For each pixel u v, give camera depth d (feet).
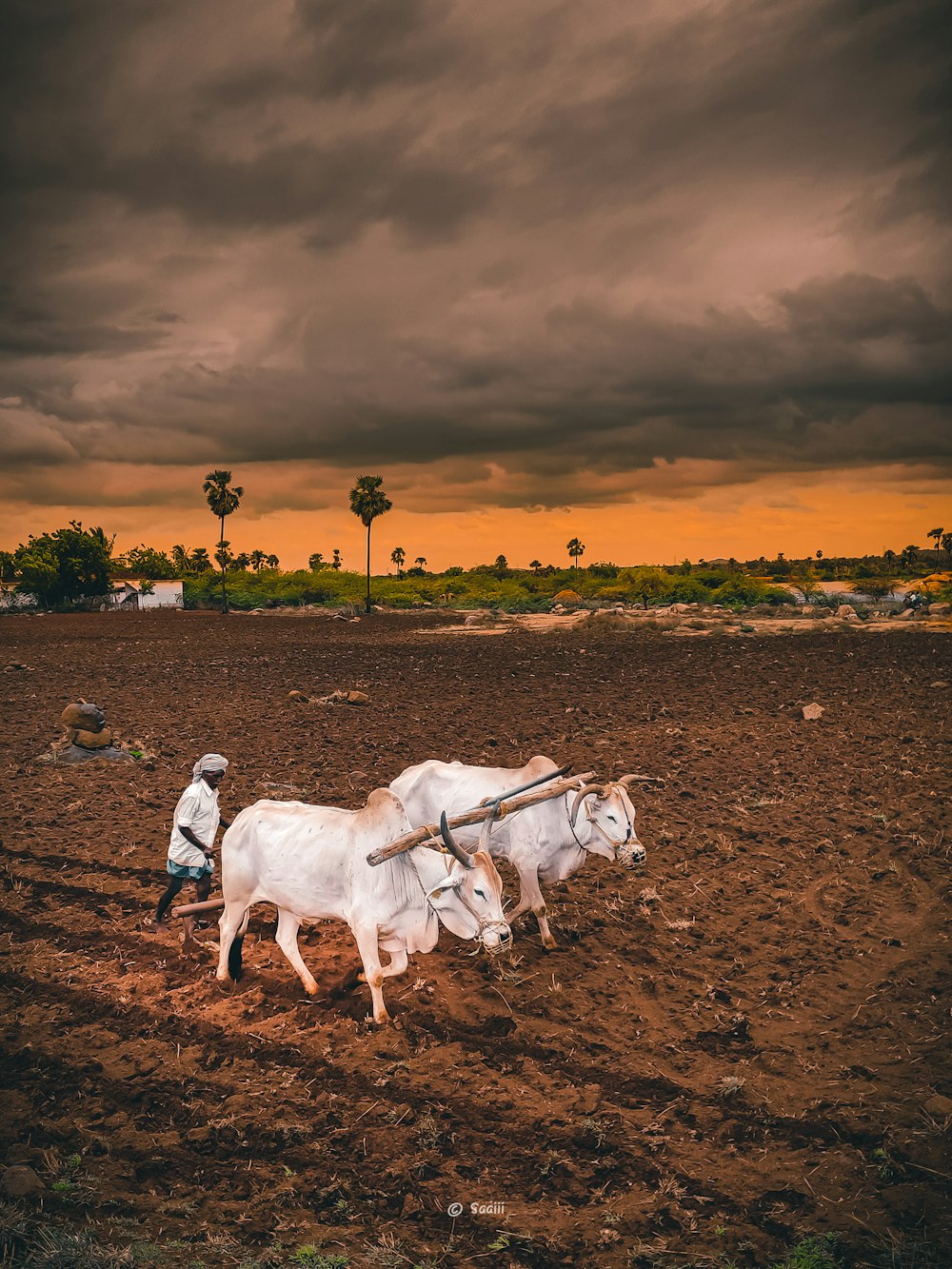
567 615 160.76
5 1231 12.66
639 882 26.84
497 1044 18.33
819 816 32.17
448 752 42.60
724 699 56.03
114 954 22.47
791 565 334.44
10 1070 17.33
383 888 19.25
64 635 131.95
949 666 67.82
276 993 20.71
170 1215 13.58
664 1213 13.82
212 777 22.50
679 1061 17.79
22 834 30.58
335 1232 13.32
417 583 266.57
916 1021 18.97
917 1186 14.15
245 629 144.46
